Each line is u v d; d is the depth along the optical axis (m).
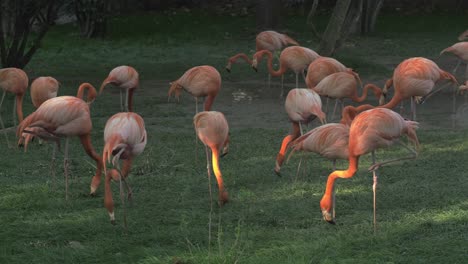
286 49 28.89
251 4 62.25
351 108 18.31
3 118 26.47
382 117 13.47
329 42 34.97
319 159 19.95
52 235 14.13
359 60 38.78
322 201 13.54
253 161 19.86
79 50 46.69
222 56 43.88
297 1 61.28
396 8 61.50
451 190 16.27
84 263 12.74
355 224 14.39
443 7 61.34
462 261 12.06
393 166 18.77
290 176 18.20
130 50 46.88
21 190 16.97
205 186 17.47
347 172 13.56
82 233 14.26
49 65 41.22
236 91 32.53
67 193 16.45
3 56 33.12
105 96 31.59
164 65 40.94
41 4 32.62
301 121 18.56
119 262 12.74
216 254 12.60
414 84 22.08
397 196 16.05
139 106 29.09
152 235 13.90
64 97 16.34
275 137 22.92
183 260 12.38
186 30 54.50
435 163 18.84
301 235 13.78
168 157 20.52
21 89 21.97
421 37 50.38
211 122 15.60
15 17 32.97
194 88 21.86
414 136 14.11
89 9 35.47
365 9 51.28
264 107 28.91
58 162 20.28
